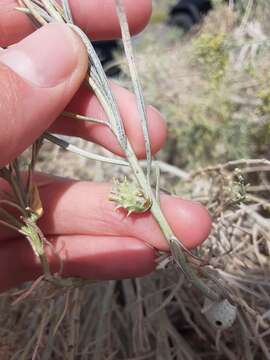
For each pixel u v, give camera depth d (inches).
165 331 3.9
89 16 3.6
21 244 3.8
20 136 3.1
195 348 4.1
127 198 3.0
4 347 3.8
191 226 3.2
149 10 3.7
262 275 4.0
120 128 3.0
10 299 4.1
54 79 3.0
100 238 3.6
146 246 3.5
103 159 3.1
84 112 3.4
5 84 2.9
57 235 3.7
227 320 3.2
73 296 3.8
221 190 4.0
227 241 4.0
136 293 4.4
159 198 3.1
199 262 3.2
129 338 4.1
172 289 4.1
